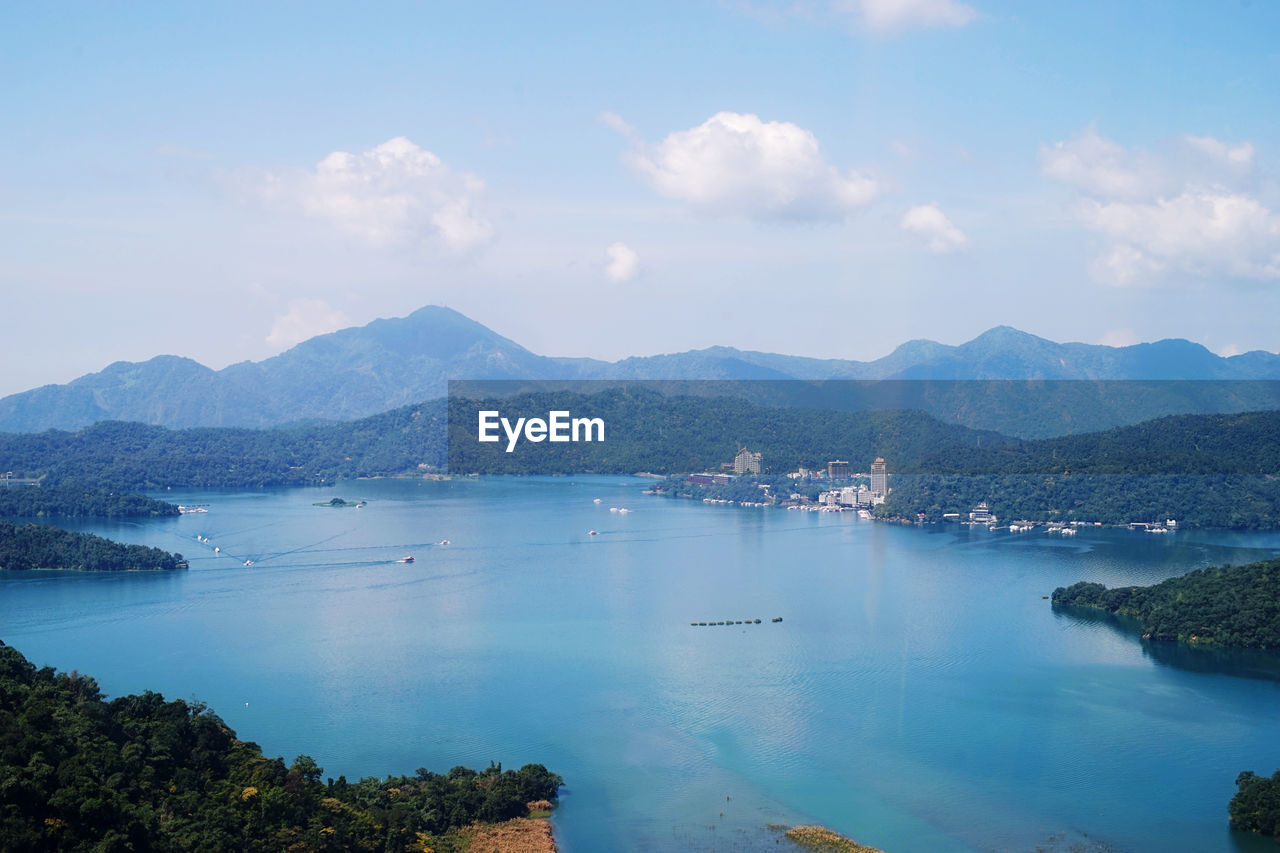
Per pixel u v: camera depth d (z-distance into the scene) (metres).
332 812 153.25
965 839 160.62
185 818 143.75
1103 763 188.50
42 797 133.25
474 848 157.00
